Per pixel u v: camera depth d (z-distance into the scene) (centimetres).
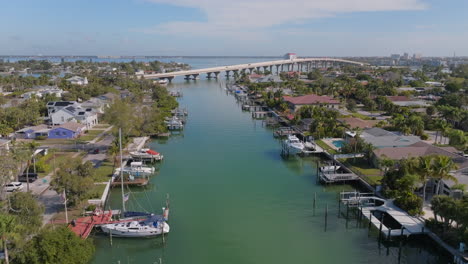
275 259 4969
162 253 5119
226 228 5816
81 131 11162
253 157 9738
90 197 6406
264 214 6341
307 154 9562
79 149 9381
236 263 4875
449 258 4866
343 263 4888
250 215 6288
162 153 10044
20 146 7581
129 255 5075
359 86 19525
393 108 13888
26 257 4031
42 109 13212
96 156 8850
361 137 9244
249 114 16125
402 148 8100
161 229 5428
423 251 5244
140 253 5125
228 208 6556
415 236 5278
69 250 4216
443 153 7588
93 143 10050
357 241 5459
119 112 9862
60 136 10606
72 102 13362
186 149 10469
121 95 18400
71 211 5881
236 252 5134
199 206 6631
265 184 7762
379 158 7838
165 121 13200
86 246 4588
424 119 12075
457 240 4834
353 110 14900
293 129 12350
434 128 10025
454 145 9006
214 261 4922
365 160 8600
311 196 7125
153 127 11644
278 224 5969
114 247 5269
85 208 5922
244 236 5572
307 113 13100
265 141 11419
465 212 4562
